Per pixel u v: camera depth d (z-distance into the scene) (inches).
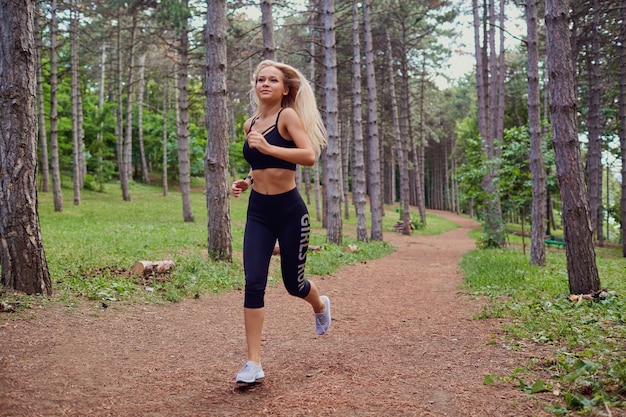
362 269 460.4
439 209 2524.6
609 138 1115.9
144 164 1632.6
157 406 117.1
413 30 1048.8
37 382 127.9
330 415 112.0
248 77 1240.2
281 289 314.5
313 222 1061.1
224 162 379.2
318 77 992.9
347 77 1024.9
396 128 1081.4
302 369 150.1
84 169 1286.9
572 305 239.5
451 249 762.2
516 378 134.4
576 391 121.3
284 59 1069.8
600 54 851.4
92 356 154.9
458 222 1726.1
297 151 131.6
